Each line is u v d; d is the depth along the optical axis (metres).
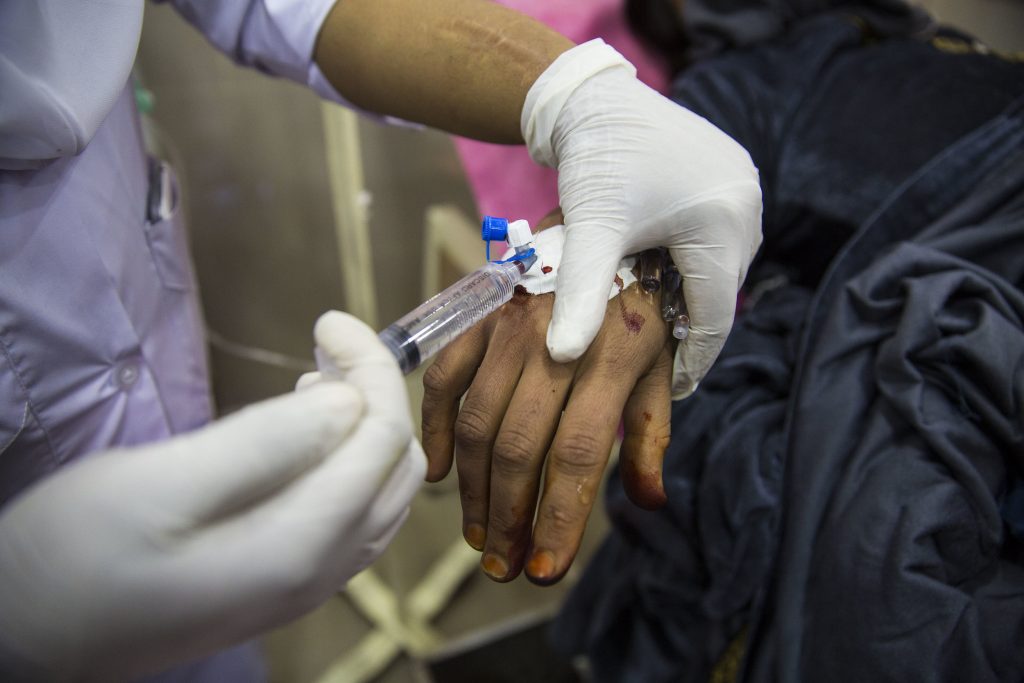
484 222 0.30
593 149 0.29
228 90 0.57
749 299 0.42
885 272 0.33
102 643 0.19
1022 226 0.32
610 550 0.44
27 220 0.28
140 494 0.19
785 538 0.32
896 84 0.39
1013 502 0.30
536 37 0.32
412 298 0.74
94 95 0.28
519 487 0.27
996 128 0.36
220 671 0.41
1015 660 0.27
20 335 0.29
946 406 0.30
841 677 0.29
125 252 0.32
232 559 0.20
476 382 0.28
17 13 0.26
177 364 0.38
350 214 0.59
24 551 0.19
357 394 0.22
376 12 0.34
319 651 0.65
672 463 0.36
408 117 0.36
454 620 0.66
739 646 0.35
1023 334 0.30
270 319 0.70
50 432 0.31
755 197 0.30
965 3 0.57
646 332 0.29
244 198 0.63
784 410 0.35
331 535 0.21
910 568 0.28
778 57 0.42
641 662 0.39
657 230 0.29
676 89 0.43
